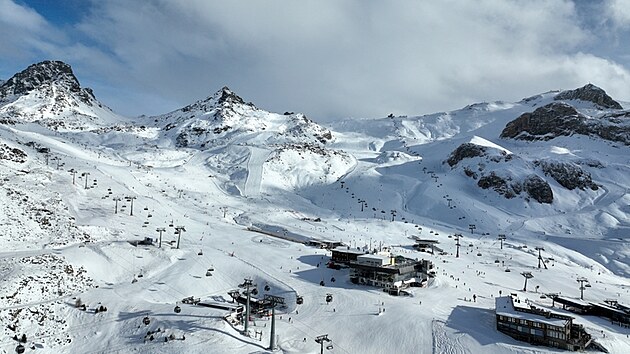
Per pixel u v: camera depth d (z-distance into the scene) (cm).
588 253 16625
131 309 8406
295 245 13775
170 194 19538
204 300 9288
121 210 15000
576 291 11588
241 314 8638
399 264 11069
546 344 7844
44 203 12962
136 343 7381
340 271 11519
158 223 14612
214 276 10562
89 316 8162
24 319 7656
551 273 13212
